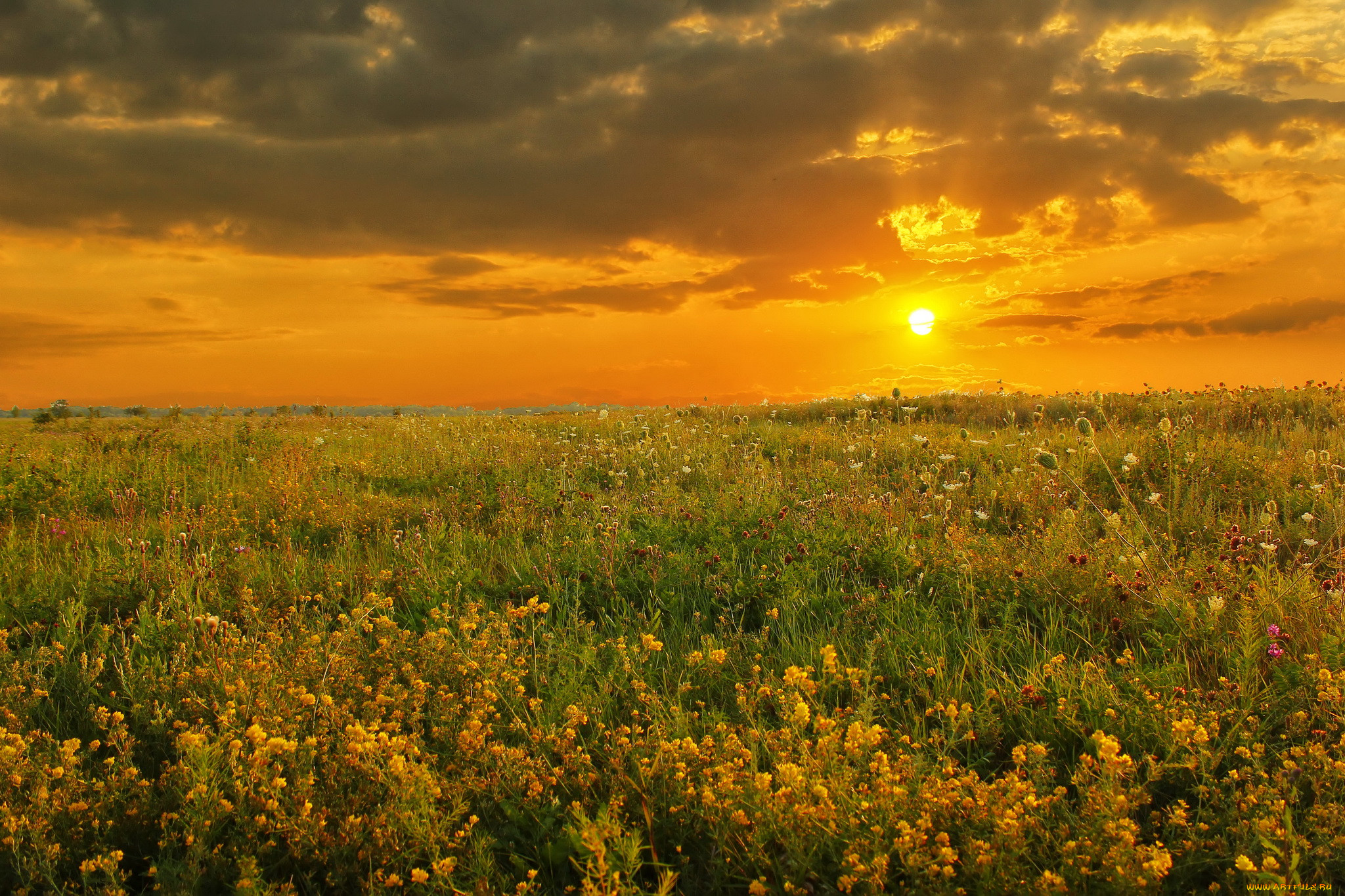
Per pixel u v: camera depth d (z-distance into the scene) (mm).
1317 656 3268
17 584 5469
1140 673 3355
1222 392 12008
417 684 3443
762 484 7762
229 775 2826
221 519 7309
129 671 3889
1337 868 2199
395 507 7832
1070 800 2707
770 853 2395
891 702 3434
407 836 2447
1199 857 2363
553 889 2385
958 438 9914
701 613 4867
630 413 19156
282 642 4262
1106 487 7223
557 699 3477
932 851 2238
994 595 4621
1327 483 6152
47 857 2404
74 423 18656
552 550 5988
